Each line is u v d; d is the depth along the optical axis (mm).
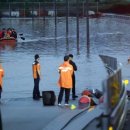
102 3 165750
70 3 150000
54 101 24828
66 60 24344
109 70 26812
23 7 151500
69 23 117875
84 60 48594
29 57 53719
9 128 19516
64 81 24078
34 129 19266
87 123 14883
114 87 10578
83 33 90500
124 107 12570
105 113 9852
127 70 39062
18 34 88688
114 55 53250
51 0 157250
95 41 75062
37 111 23156
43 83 34156
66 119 19938
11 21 129625
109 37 83188
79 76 36938
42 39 79750
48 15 147875
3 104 25844
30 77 37906
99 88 30594
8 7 151125
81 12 146625
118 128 10906
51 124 19484
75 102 25141
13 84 34312
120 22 125750
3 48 66000
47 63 47156
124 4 166125
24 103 26094
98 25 114812
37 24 116750
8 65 46250
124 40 76438
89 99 23469
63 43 71812
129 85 27859
